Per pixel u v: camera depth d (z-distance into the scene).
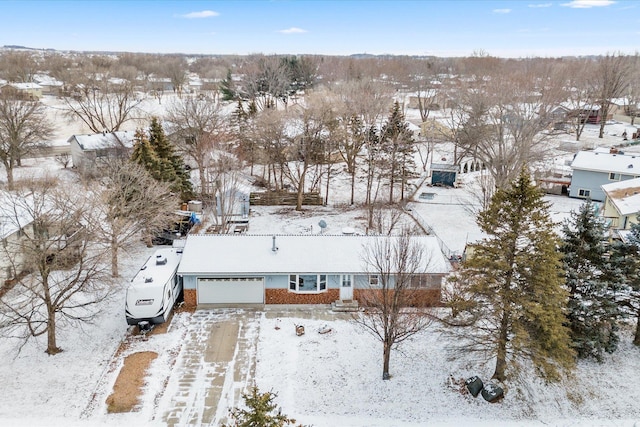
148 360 23.16
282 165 50.84
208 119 52.72
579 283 23.39
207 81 109.25
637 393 21.92
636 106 91.50
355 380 22.25
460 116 63.75
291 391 21.36
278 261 28.28
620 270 23.45
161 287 25.69
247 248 29.06
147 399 20.58
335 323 26.73
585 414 20.77
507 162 41.88
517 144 42.59
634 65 110.75
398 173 49.97
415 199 49.38
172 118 56.53
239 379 22.00
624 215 34.91
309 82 95.56
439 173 54.00
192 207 43.97
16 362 22.72
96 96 75.44
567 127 83.56
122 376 21.92
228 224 39.41
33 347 23.89
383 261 24.41
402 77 108.56
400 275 21.42
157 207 33.59
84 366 22.62
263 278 28.09
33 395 20.61
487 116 49.62
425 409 20.69
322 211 46.38
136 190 32.81
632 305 25.89
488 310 21.53
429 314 23.72
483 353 23.28
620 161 48.69
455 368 23.17
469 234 39.75
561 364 20.67
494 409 20.84
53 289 28.38
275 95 77.81
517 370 21.03
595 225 23.47
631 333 26.48
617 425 20.12
